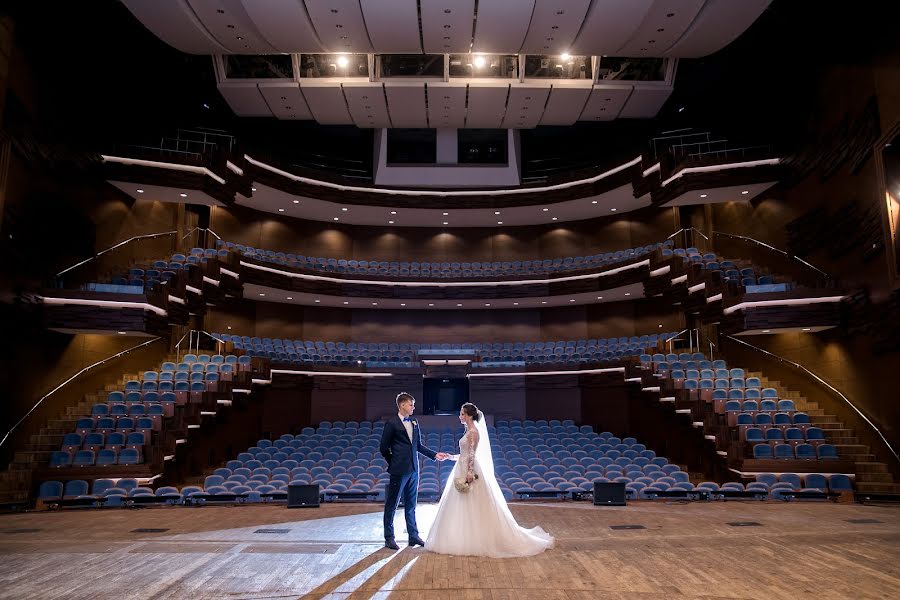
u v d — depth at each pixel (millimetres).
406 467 5496
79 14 13383
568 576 4406
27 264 11602
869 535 6062
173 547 5508
